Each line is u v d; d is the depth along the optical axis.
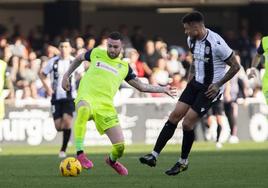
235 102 48.59
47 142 47.69
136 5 64.19
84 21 65.94
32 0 59.66
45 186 23.83
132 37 58.47
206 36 25.81
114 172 28.25
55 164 32.31
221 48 25.59
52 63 37.97
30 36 58.03
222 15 68.81
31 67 50.06
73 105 37.69
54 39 57.19
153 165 26.41
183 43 68.12
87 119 26.52
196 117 25.91
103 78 26.62
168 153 39.31
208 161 33.22
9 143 47.31
